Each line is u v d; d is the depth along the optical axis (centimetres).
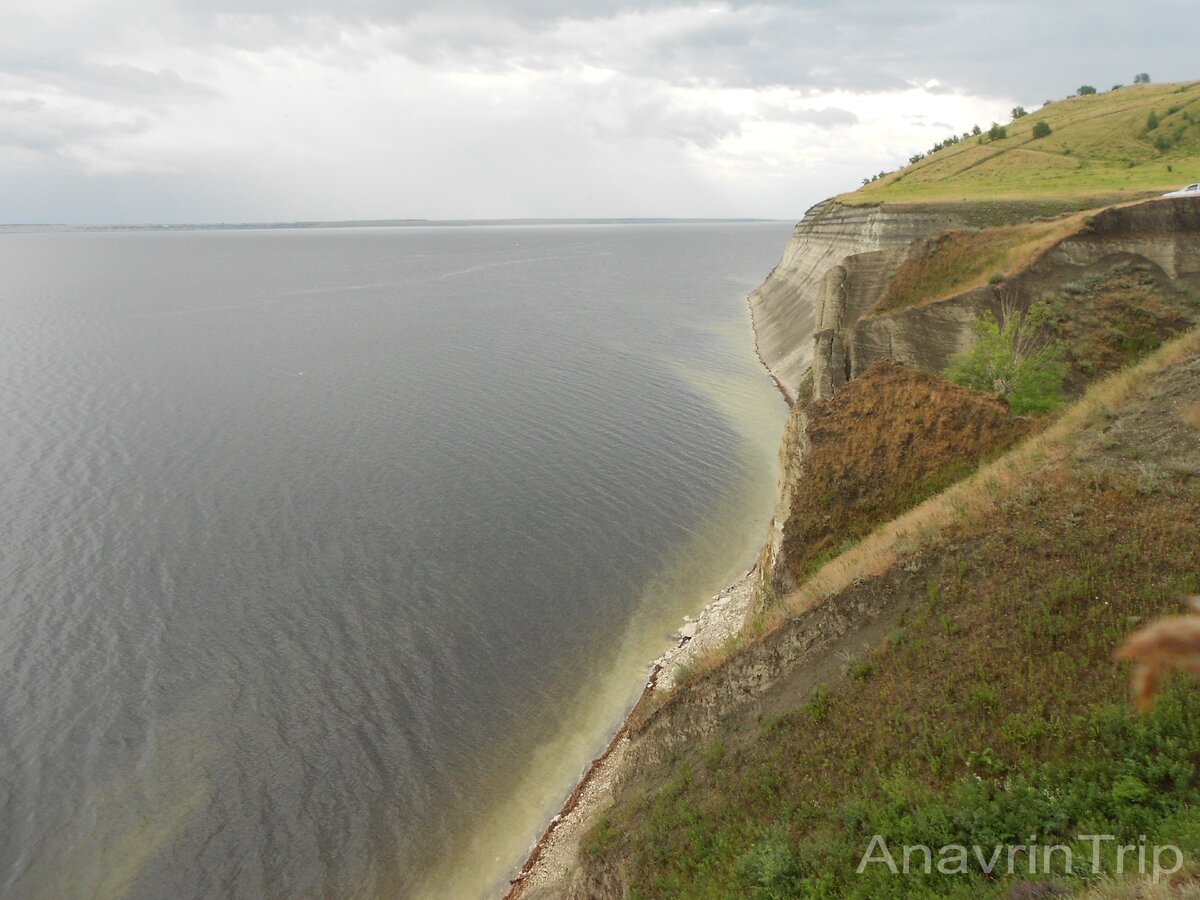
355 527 3969
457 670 2880
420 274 18100
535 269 19275
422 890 2080
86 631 3089
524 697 2736
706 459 4788
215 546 3772
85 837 2217
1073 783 1073
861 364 3719
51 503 4234
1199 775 1002
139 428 5538
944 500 1794
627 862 1514
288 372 7325
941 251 4241
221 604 3288
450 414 5841
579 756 2462
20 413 5891
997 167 8619
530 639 3052
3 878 2103
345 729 2605
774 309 9119
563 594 3350
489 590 3391
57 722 2616
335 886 2094
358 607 3266
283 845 2202
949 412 2211
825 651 1591
